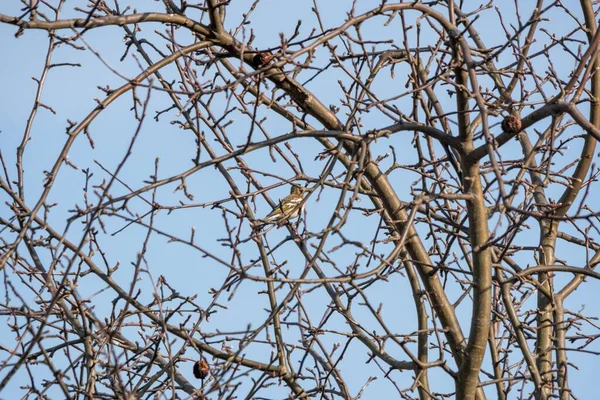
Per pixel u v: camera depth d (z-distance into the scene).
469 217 12.19
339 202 10.66
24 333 10.47
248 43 11.91
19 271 12.21
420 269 12.85
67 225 10.04
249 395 12.32
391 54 13.07
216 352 12.59
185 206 11.73
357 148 11.43
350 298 11.85
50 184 10.15
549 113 11.26
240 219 11.95
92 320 12.19
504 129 11.59
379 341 12.26
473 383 12.45
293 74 12.68
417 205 10.74
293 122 12.77
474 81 10.66
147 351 13.15
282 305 10.63
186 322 12.59
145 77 11.04
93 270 12.14
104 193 9.72
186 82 13.11
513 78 14.41
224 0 12.55
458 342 12.74
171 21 11.35
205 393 10.52
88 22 10.74
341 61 12.32
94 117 10.67
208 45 11.72
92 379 11.59
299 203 11.84
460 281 12.27
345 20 12.30
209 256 10.08
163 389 12.10
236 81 10.57
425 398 13.05
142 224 10.24
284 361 12.85
